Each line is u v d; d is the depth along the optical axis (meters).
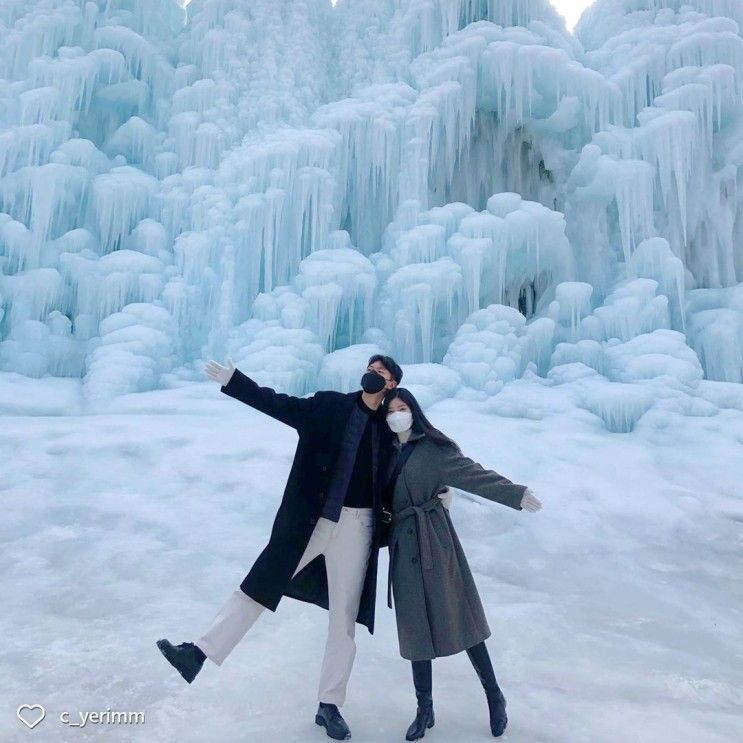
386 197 12.51
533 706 2.23
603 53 14.37
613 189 12.66
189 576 3.66
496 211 11.82
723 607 3.65
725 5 14.14
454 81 12.77
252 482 5.37
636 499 5.56
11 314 10.14
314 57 14.17
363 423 2.17
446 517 2.17
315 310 10.53
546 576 4.05
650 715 2.19
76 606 3.16
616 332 11.09
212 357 10.34
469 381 9.66
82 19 13.10
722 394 9.19
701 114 12.40
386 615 3.25
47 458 5.49
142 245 11.19
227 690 2.28
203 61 13.67
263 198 11.11
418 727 1.95
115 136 12.97
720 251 13.45
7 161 11.00
